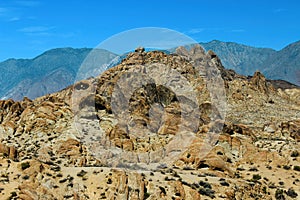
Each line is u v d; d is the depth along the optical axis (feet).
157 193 137.49
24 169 143.02
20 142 195.31
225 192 150.20
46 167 147.13
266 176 178.60
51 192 135.44
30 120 211.41
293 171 185.26
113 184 138.10
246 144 203.41
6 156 155.43
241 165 188.85
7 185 135.95
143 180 142.41
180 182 144.66
